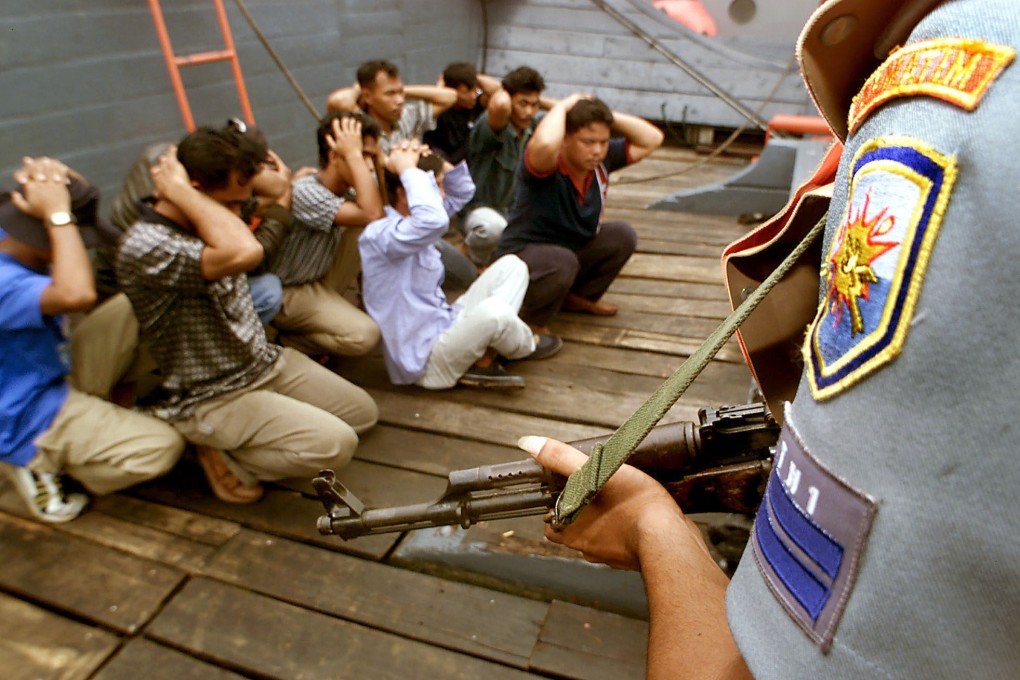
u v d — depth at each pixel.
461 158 4.77
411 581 1.89
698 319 3.48
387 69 3.88
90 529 2.07
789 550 0.40
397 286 2.69
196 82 3.87
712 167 6.47
